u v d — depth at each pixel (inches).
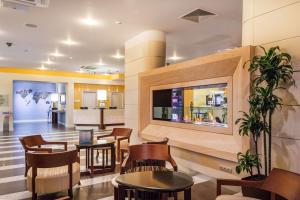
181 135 182.4
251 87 123.3
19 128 497.4
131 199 122.7
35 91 668.1
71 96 548.1
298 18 106.9
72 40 263.7
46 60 391.2
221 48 300.0
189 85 175.2
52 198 137.6
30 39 258.1
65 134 403.9
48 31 230.1
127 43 269.6
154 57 230.4
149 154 134.6
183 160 180.9
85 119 490.0
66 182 130.0
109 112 498.3
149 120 228.7
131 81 260.8
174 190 81.3
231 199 94.9
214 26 217.5
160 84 210.2
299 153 104.7
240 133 117.7
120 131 227.3
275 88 105.2
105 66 456.8
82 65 445.4
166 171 105.1
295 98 106.2
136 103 251.3
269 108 104.0
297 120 105.5
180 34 242.8
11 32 233.0
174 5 170.4
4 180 169.3
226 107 146.3
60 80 534.3
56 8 174.4
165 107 209.0
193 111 177.9
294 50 107.9
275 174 92.8
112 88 630.5
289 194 83.9
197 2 165.5
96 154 235.5
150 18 196.2
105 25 213.5
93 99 601.9
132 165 133.6
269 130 106.2
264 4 121.4
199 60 162.2
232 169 137.9
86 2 164.6
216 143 147.4
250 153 118.3
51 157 117.5
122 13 185.2
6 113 457.1
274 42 116.2
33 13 183.6
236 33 238.8
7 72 470.3
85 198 138.5
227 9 177.8
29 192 147.5
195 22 206.7
